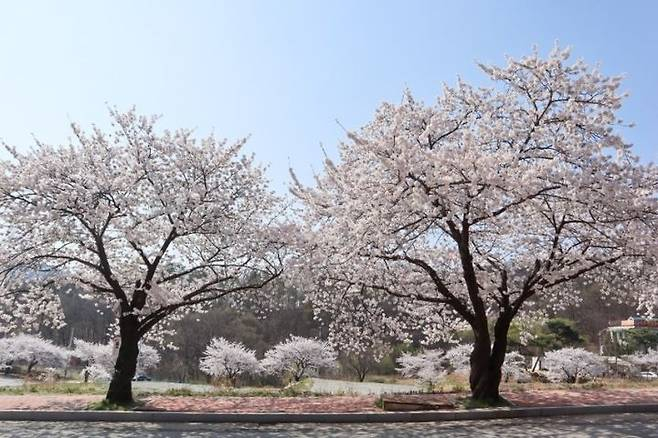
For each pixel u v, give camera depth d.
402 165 10.86
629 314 43.59
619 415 11.51
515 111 13.25
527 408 11.67
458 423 10.69
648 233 11.59
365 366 33.56
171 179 14.00
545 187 11.05
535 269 13.31
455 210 11.02
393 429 10.03
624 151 11.95
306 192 14.88
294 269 14.30
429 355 31.59
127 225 13.03
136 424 10.79
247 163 14.81
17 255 13.08
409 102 14.23
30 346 38.09
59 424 10.77
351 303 15.65
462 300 15.48
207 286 14.79
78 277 14.20
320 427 10.38
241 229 14.30
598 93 12.87
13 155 13.62
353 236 12.14
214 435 9.43
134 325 13.62
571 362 27.80
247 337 45.22
